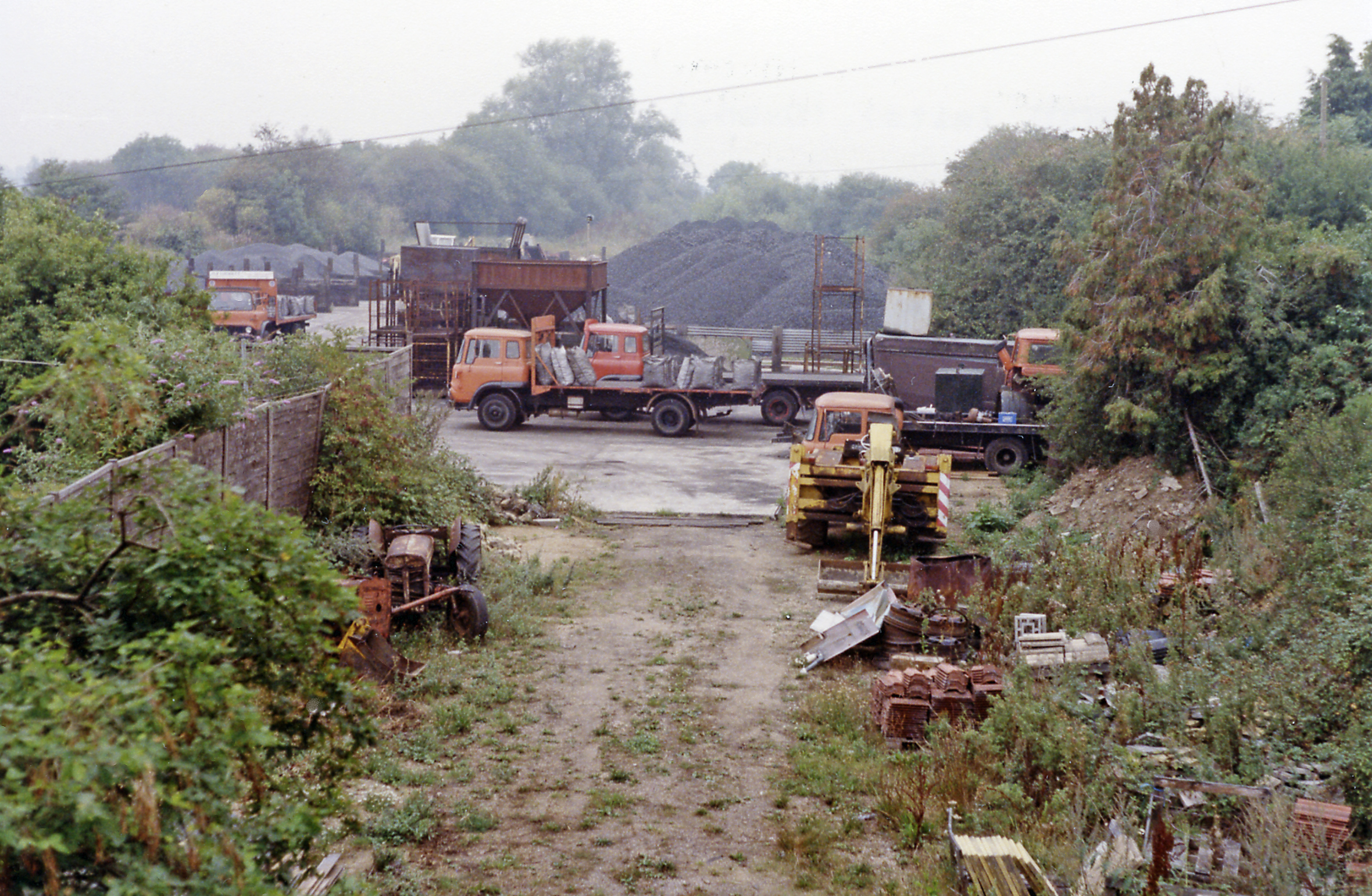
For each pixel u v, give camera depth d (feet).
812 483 57.98
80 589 15.94
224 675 13.28
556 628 44.32
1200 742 28.50
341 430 51.52
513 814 27.40
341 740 19.11
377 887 22.66
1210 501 53.31
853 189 426.10
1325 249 56.59
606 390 99.91
